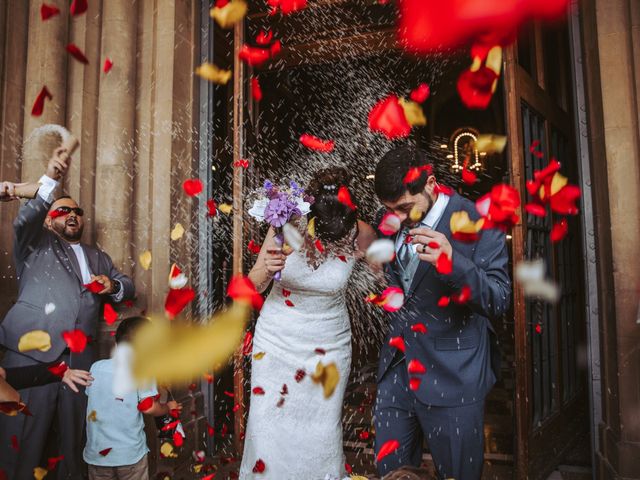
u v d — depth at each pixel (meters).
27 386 2.13
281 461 2.08
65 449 2.47
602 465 2.63
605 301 2.66
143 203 3.12
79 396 2.52
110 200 3.02
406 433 1.83
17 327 2.40
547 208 3.06
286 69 5.99
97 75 3.08
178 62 3.23
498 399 4.29
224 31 4.50
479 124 13.48
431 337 1.74
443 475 1.75
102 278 2.63
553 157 3.32
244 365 3.18
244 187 3.37
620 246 2.49
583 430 3.45
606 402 2.67
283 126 6.58
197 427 3.14
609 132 2.55
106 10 3.13
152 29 3.21
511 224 1.76
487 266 1.67
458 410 1.69
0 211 2.65
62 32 2.92
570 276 3.53
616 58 2.56
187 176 3.29
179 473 2.85
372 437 3.38
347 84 7.20
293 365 2.14
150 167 3.14
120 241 3.02
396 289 1.80
